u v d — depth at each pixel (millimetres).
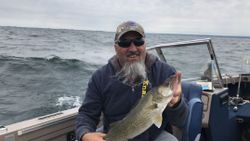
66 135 1348
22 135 1179
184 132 1283
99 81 1188
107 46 12977
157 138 1173
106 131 1219
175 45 1776
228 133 1743
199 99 1344
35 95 4289
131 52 1126
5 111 3520
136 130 990
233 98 2121
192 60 1829
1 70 6371
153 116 959
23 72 6238
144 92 1139
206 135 1598
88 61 8023
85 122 1158
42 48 11414
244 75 2500
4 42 13977
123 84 1146
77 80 5539
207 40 1710
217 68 1788
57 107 3680
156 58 1212
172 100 1016
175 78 1019
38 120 1271
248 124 1872
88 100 1196
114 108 1171
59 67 6941
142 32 1130
